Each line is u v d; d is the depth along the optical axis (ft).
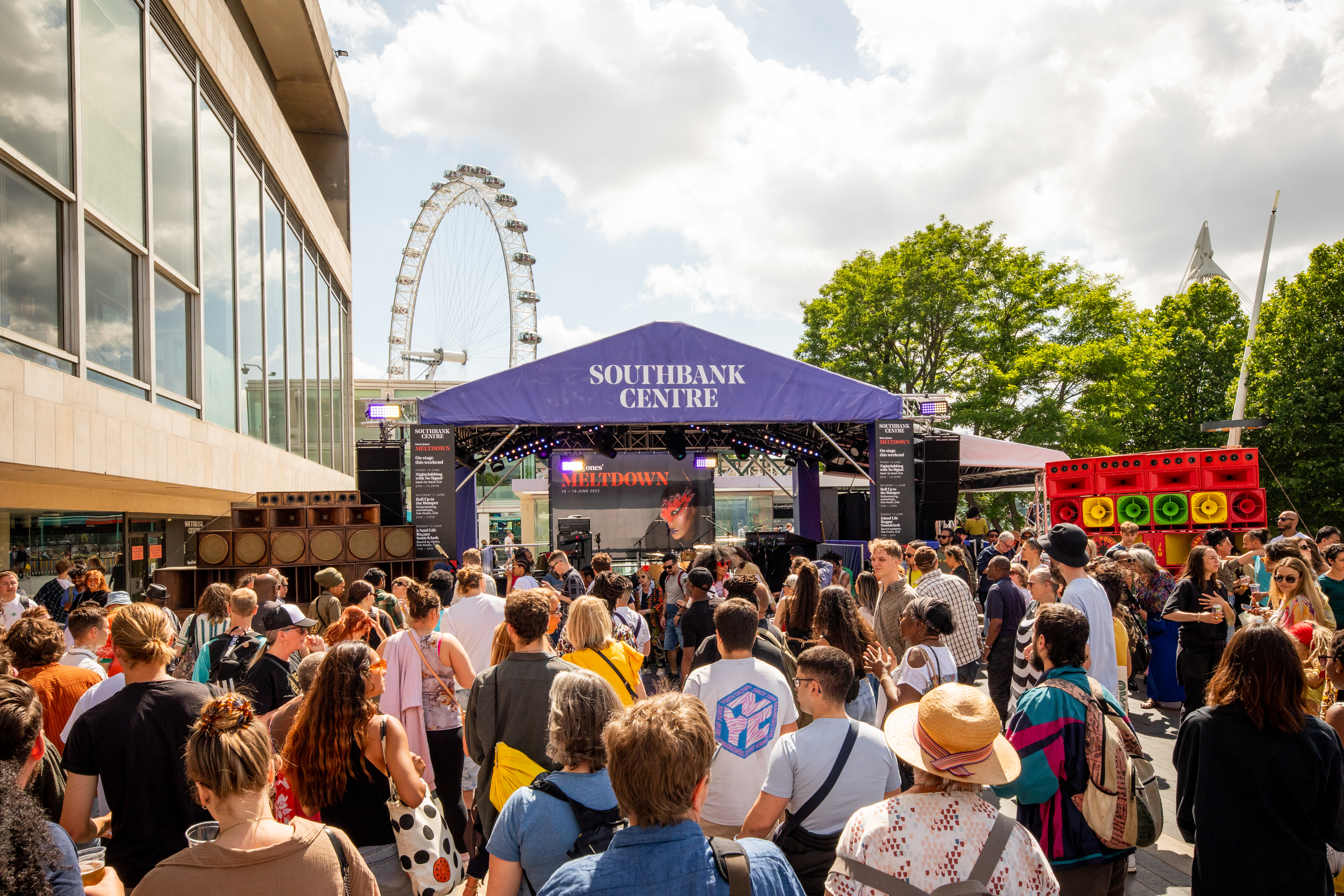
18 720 7.79
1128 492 37.93
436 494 39.93
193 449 34.19
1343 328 81.30
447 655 15.19
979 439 50.78
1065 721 9.50
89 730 9.46
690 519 60.44
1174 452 37.63
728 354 42.27
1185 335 107.04
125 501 36.70
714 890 5.63
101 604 22.44
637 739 5.86
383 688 14.48
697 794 6.06
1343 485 78.23
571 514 59.98
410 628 15.20
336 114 71.92
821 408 42.70
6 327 22.15
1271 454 83.20
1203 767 9.14
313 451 61.36
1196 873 9.23
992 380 89.92
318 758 9.78
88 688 12.71
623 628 21.07
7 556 27.81
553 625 13.62
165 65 33.60
